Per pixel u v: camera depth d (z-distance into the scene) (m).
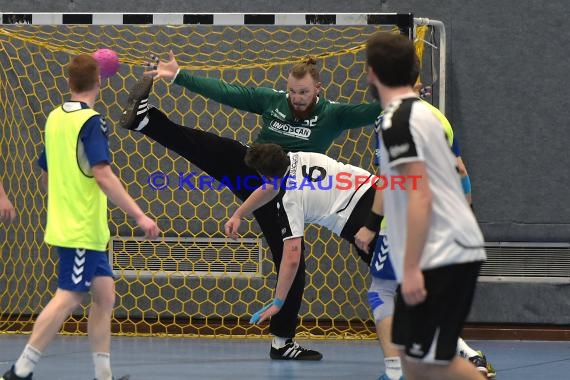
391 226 7.44
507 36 16.66
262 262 16.86
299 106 12.89
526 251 16.58
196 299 16.89
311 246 16.88
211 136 13.68
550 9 16.62
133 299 16.94
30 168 17.02
